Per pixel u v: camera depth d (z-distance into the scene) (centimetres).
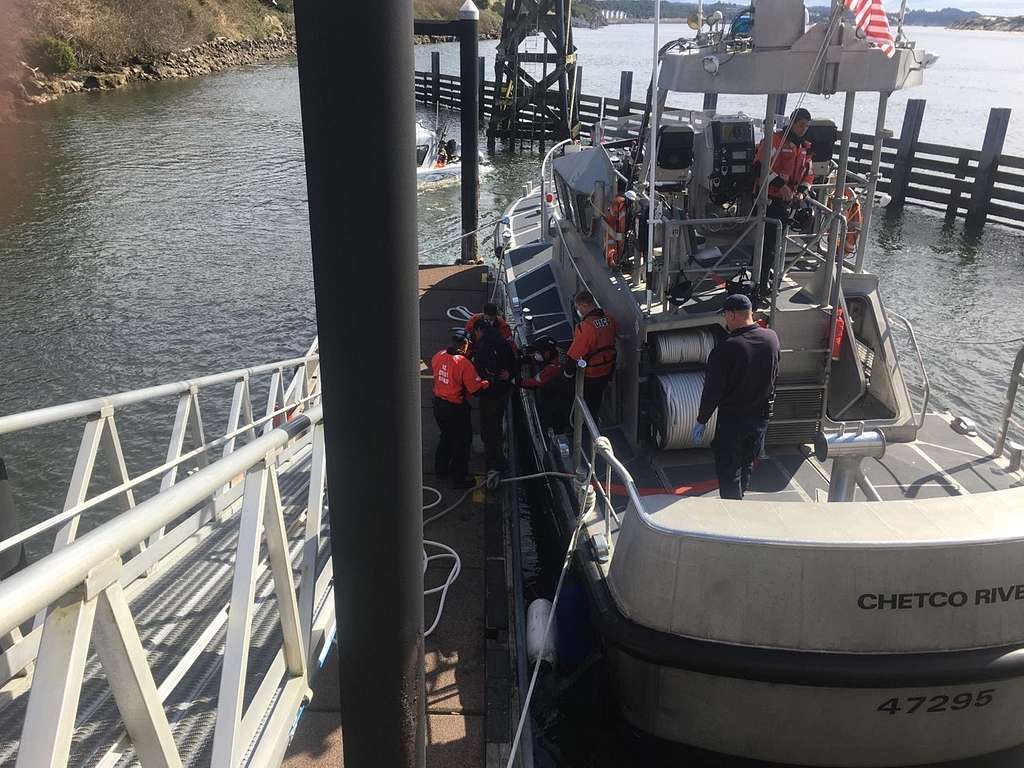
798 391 536
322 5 198
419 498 254
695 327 543
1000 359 1157
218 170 2378
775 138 555
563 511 548
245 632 246
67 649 152
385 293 223
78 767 242
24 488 858
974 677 357
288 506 516
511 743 395
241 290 1456
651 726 407
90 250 1669
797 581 359
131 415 1005
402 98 210
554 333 768
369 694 267
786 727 384
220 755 233
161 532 435
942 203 2084
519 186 2405
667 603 375
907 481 530
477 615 482
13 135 2783
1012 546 357
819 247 607
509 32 2831
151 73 4256
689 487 528
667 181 607
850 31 459
